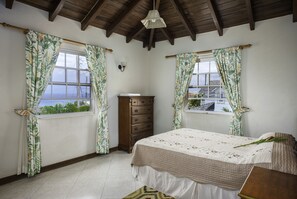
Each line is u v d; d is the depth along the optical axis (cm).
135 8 373
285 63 325
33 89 287
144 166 267
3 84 267
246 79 362
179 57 443
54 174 300
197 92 441
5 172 269
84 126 370
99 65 384
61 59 342
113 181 278
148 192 245
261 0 315
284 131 328
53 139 322
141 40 491
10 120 274
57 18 325
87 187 260
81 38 362
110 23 394
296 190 109
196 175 211
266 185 115
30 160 281
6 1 262
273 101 337
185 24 385
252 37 356
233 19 366
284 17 325
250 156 195
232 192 189
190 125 440
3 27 265
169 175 238
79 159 361
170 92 473
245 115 365
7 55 270
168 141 276
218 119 402
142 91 501
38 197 234
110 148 422
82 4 325
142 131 442
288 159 166
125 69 452
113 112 429
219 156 212
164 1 366
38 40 293
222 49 380
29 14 291
